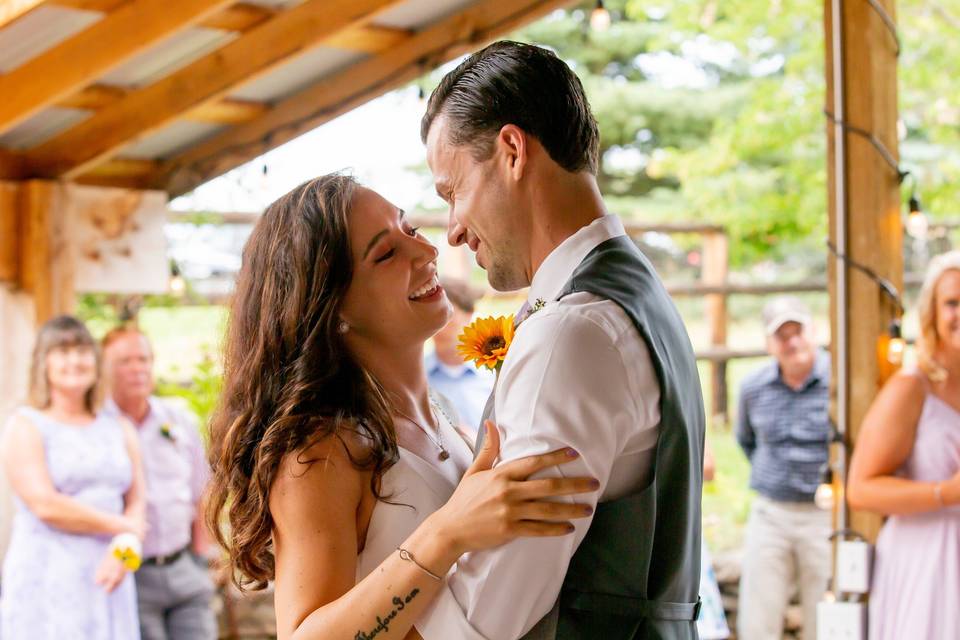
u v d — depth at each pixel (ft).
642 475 5.43
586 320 5.23
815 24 28.40
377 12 13.70
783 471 16.02
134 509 13.70
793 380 16.16
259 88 16.42
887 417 10.44
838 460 11.39
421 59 15.21
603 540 5.41
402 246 6.41
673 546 5.52
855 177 11.37
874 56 11.31
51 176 16.96
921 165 28.27
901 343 11.13
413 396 6.66
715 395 24.82
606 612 5.39
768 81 28.04
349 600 5.32
